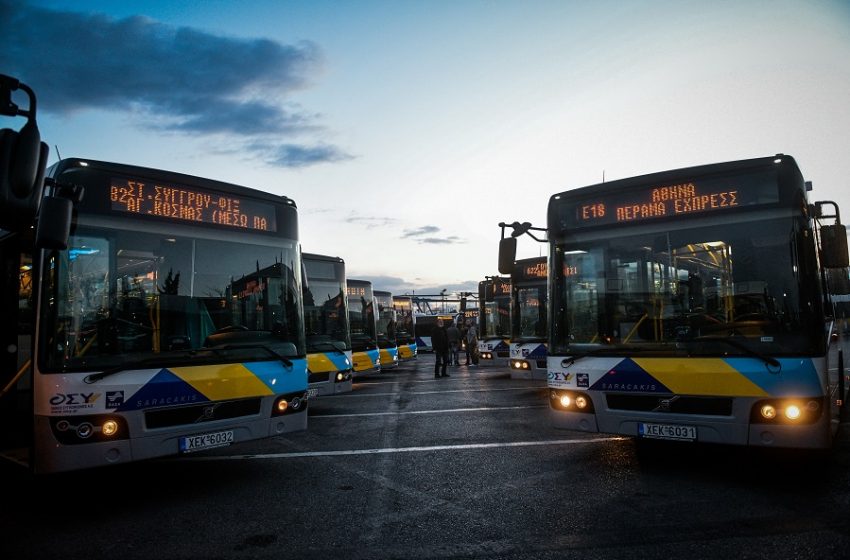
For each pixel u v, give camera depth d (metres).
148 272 5.30
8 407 5.36
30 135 3.91
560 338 6.10
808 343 4.90
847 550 3.72
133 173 5.38
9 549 4.09
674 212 5.74
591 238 6.12
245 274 5.91
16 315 5.44
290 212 6.46
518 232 6.66
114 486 5.68
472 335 24.28
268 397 5.68
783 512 4.45
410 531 4.32
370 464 6.41
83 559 3.90
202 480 5.87
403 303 25.48
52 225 4.39
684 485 5.24
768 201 5.34
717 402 5.12
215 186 5.90
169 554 3.97
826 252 5.42
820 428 4.78
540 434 7.81
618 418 5.58
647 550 3.82
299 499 5.17
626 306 5.80
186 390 5.11
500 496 5.10
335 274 12.68
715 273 5.42
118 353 4.95
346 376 11.84
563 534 4.16
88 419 4.67
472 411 10.23
